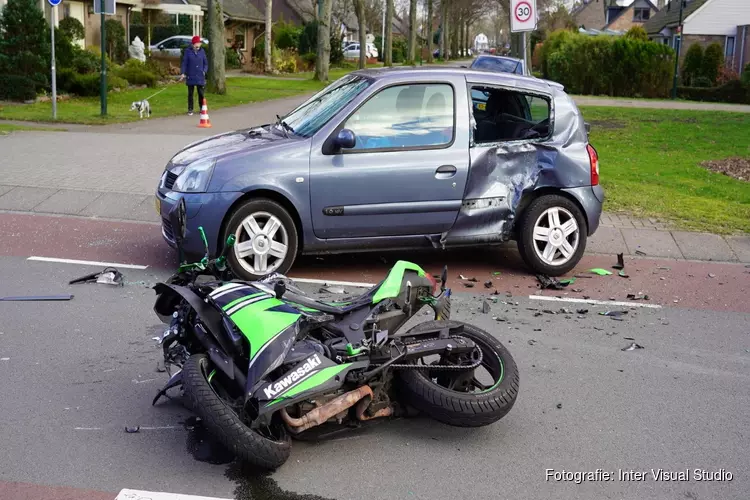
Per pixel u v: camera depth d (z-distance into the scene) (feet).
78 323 21.76
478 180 26.73
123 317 22.36
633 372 20.25
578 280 28.14
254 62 163.22
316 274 27.27
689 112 91.50
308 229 25.84
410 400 15.83
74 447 15.21
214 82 92.89
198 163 25.27
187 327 16.20
